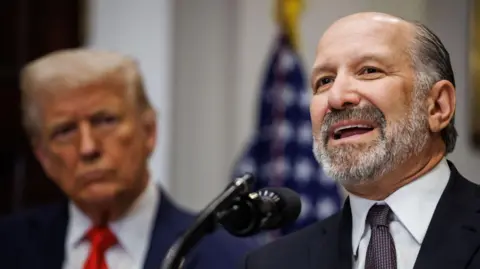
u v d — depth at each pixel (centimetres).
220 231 258
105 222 254
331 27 192
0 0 457
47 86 249
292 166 432
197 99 458
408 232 180
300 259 193
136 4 441
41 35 457
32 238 264
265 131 440
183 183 454
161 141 436
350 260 186
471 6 448
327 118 183
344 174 180
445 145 190
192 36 458
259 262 197
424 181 184
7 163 455
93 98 247
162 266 163
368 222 186
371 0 461
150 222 254
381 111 179
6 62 455
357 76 183
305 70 461
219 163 457
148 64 438
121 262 250
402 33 186
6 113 454
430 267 172
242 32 455
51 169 254
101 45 443
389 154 178
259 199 173
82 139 246
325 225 198
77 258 256
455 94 191
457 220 178
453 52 449
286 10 453
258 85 455
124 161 248
